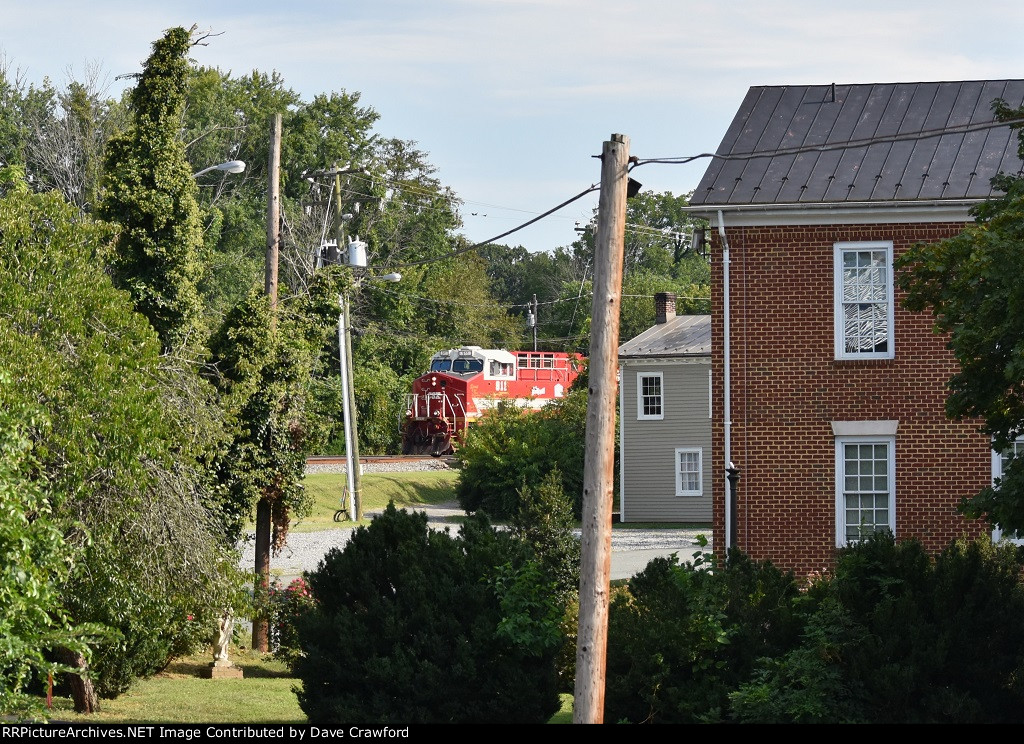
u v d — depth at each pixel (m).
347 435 98.00
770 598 33.41
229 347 49.59
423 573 33.84
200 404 38.69
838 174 52.75
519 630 32.47
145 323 35.41
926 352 51.66
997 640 30.84
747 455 52.59
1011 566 36.19
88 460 30.64
